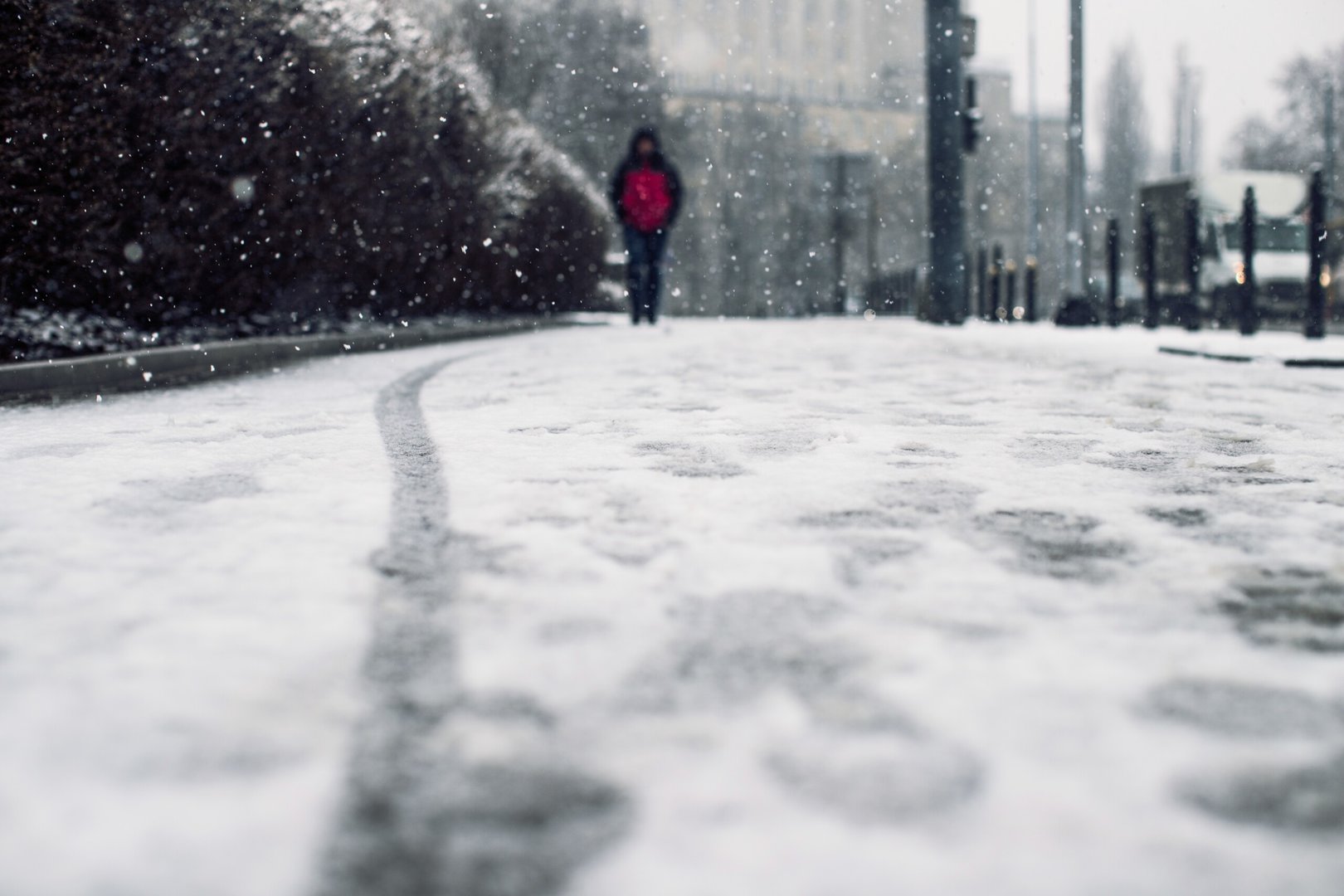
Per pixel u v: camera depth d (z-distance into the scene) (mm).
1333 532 2281
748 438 3688
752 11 85000
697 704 1320
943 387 5703
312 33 8438
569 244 18844
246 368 7289
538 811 1050
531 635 1583
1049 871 944
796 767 1145
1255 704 1314
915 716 1281
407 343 10109
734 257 60781
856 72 88125
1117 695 1346
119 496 2689
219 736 1220
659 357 8273
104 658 1483
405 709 1306
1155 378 6203
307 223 8609
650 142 14344
